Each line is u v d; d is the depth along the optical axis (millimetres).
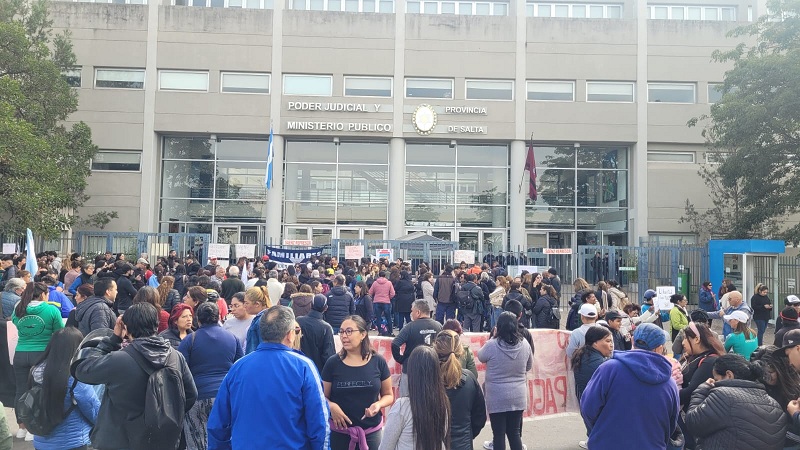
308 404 3680
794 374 4184
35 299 6621
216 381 5195
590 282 22406
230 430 3756
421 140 29078
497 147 29719
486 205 29500
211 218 28859
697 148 29156
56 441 4949
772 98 19688
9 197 17969
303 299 8945
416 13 29188
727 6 30266
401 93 28656
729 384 3961
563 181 29719
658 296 11094
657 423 4027
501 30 29031
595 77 29016
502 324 6027
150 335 4496
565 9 30391
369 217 29219
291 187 29156
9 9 21562
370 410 4750
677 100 29250
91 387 5078
